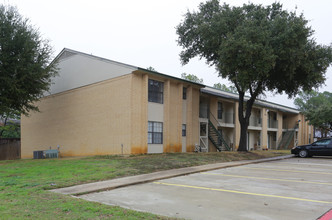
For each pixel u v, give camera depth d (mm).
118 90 19844
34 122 27734
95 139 21219
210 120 27844
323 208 6504
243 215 5945
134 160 15484
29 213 5766
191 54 23000
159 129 20891
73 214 5699
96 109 21391
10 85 19406
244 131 23203
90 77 22203
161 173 11922
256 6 20391
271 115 39438
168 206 6691
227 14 19781
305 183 9906
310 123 40812
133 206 6699
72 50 24203
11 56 20125
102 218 5445
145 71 19312
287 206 6691
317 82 20984
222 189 8820
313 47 19172
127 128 18953
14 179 10125
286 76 21000
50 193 7836
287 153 25656
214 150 27844
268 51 17375
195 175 11953
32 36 21359
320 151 21156
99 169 12438
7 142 30125
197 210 6340
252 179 10820
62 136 24266
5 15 20562
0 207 6234
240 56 17578
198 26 20516
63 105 24516
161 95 21219
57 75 23984
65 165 14117
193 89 24109
